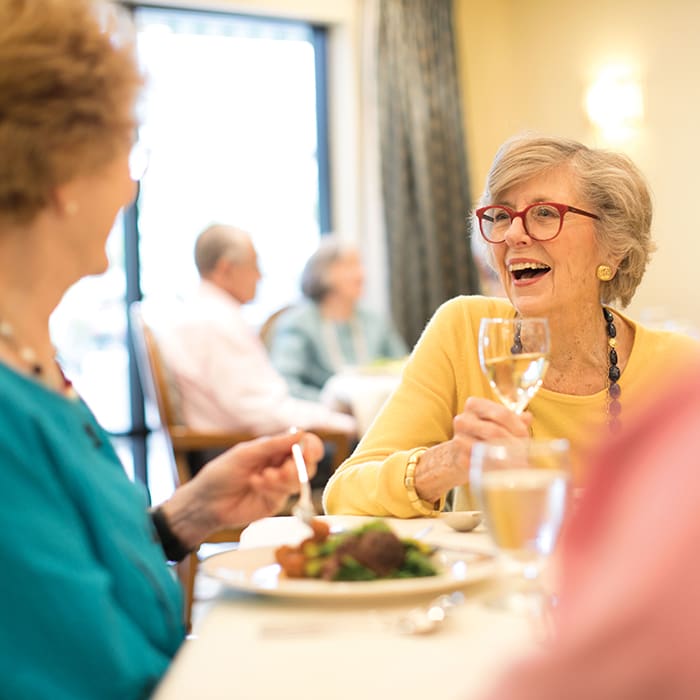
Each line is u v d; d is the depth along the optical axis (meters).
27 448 0.88
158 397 3.31
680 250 5.63
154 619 1.00
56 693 0.84
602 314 1.78
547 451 0.83
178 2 5.68
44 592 0.83
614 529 0.37
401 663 0.77
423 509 1.53
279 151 6.07
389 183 6.06
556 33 6.22
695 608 0.34
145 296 5.72
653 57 5.74
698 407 0.37
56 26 0.97
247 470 1.30
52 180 0.97
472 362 1.83
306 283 5.12
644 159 5.80
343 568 1.01
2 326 0.99
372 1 6.03
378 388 4.10
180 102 5.81
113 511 0.99
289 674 0.76
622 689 0.35
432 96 6.17
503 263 1.80
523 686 0.37
